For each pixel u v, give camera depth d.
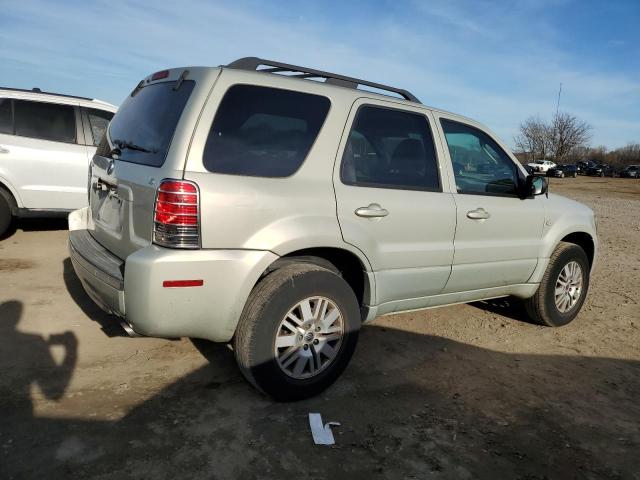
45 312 4.25
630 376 3.92
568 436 3.03
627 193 31.53
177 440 2.68
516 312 5.15
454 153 3.96
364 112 3.43
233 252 2.79
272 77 3.08
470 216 3.88
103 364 3.45
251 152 2.91
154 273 2.62
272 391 3.01
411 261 3.58
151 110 3.19
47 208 6.63
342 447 2.74
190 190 2.68
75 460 2.47
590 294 6.11
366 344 4.14
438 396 3.39
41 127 6.62
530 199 4.43
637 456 2.89
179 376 3.35
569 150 72.75
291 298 2.98
